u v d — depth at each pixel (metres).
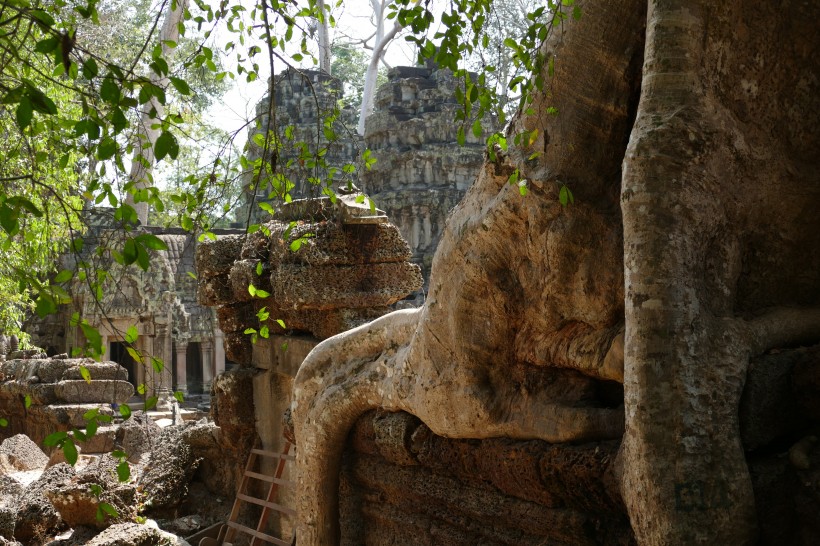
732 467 3.16
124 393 14.71
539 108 4.21
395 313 5.54
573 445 4.12
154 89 2.86
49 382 15.55
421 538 5.15
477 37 4.02
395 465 5.34
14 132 7.42
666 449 3.15
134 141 4.37
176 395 3.58
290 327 7.52
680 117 3.41
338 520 5.77
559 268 4.16
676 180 3.37
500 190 4.45
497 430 4.51
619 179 4.18
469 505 4.74
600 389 4.25
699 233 3.40
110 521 7.23
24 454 12.20
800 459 3.28
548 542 4.23
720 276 3.54
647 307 3.29
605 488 3.83
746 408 3.36
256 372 7.91
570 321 4.25
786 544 3.25
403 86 23.84
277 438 7.59
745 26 3.59
